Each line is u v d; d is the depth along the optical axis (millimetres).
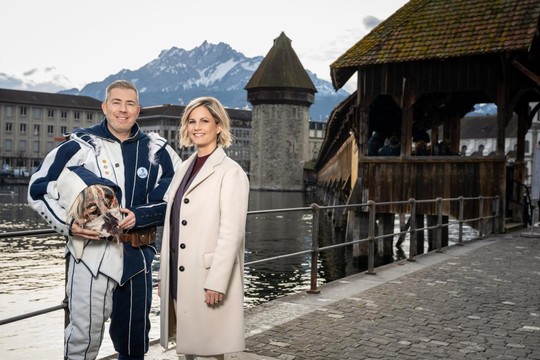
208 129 2979
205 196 2932
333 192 39750
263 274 14750
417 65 14922
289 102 75875
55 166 2840
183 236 2932
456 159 14555
